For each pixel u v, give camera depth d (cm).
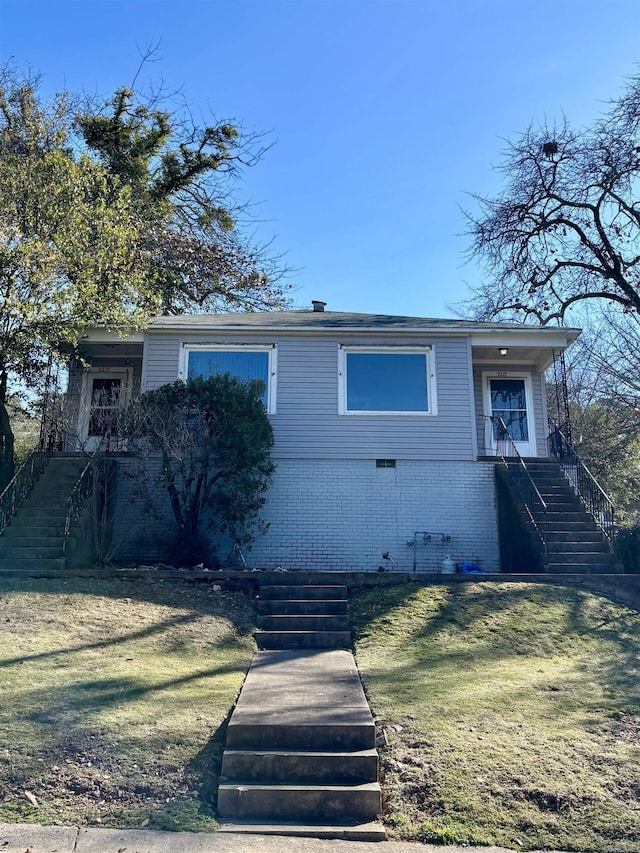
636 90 2203
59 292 1353
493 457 1453
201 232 2834
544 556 1192
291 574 1092
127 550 1373
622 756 579
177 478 1365
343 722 589
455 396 1466
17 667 714
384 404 1462
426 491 1424
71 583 1040
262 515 1405
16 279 1334
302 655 857
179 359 1478
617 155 2266
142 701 654
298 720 593
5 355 1382
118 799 514
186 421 1265
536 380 1719
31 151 1711
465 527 1412
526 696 703
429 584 1095
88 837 468
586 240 2455
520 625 934
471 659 823
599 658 846
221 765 560
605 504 1333
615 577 1107
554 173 2411
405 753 582
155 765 550
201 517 1358
